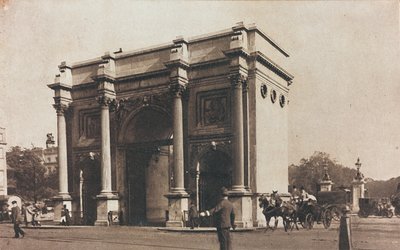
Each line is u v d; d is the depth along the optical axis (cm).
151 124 3931
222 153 3244
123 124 3756
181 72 3338
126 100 3747
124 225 3625
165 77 3559
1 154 5500
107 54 3762
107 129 3709
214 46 3325
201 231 2817
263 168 3159
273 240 2175
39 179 5800
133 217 3819
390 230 2498
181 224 3156
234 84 3069
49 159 5931
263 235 2411
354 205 3334
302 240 2161
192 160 3344
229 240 1542
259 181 3086
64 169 3988
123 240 2398
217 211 1549
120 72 3791
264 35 3294
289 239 2212
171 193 3244
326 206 2780
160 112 3569
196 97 3372
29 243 2459
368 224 2834
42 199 5759
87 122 4034
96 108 3975
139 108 3672
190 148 3359
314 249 1875
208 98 3331
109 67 3744
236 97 3059
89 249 2167
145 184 4016
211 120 3303
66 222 3700
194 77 3384
